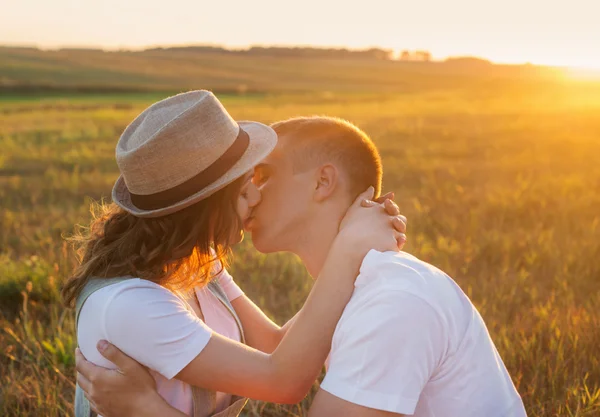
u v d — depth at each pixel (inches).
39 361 146.3
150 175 69.7
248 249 237.3
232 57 5654.5
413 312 63.7
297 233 79.2
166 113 72.4
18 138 676.1
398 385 62.5
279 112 1197.7
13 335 157.0
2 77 3011.8
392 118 934.4
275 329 93.4
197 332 69.8
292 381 70.5
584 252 232.2
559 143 589.6
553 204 315.6
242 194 76.0
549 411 122.8
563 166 456.1
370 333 63.1
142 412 68.8
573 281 205.0
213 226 73.6
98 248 74.0
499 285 200.8
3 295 190.1
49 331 163.0
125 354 68.9
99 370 69.6
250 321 93.0
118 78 3398.1
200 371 69.4
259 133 77.2
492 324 163.0
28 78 3063.5
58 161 515.5
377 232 73.0
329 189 77.5
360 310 65.3
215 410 76.9
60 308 183.0
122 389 68.7
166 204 70.5
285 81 3826.3
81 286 72.6
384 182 411.2
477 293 196.4
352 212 77.0
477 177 421.4
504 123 815.1
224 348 70.3
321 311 70.6
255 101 1894.7
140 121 76.2
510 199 321.4
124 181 77.5
